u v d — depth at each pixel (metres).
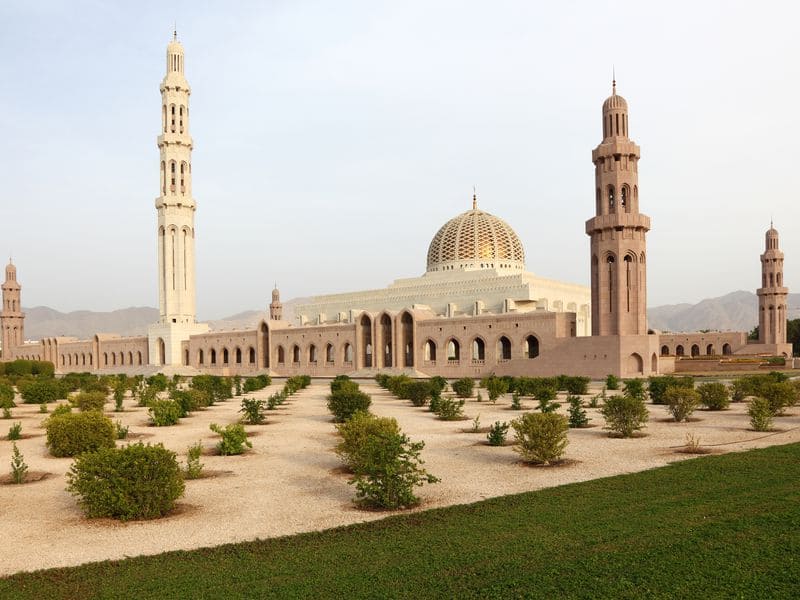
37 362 98.00
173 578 9.95
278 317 145.88
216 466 20.22
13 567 10.97
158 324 102.75
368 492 14.66
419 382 43.91
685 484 15.42
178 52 99.69
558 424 19.70
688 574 9.32
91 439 22.80
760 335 102.75
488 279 80.56
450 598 8.77
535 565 9.91
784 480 15.43
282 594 9.09
